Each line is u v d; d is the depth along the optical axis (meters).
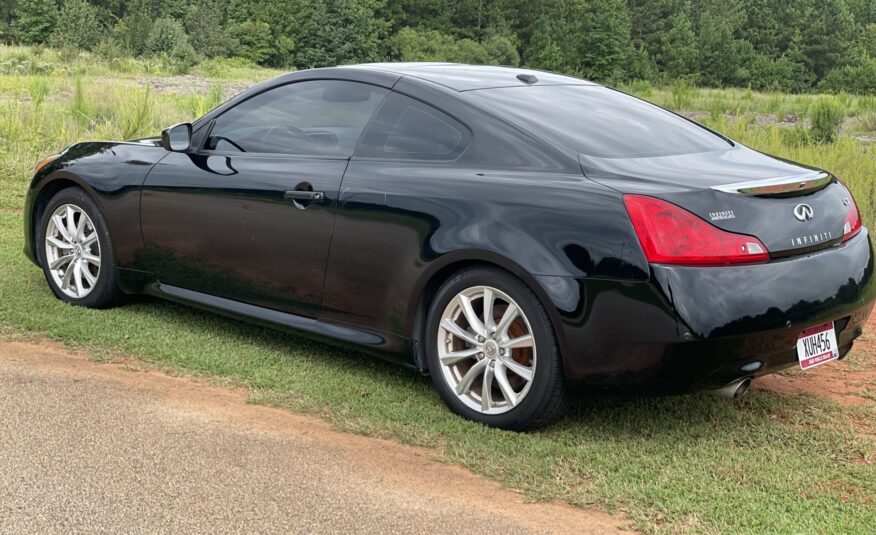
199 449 3.58
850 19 136.38
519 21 127.00
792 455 3.73
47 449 3.52
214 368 4.53
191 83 29.36
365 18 97.88
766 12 136.62
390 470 3.46
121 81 27.23
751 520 3.12
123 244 5.21
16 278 6.04
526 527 3.06
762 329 3.51
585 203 3.61
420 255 3.99
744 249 3.51
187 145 4.97
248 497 3.19
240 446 3.63
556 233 3.63
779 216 3.65
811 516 3.18
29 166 10.66
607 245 3.52
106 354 4.67
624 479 3.44
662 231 3.46
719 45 115.44
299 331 4.53
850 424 4.14
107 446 3.57
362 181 4.23
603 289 3.52
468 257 3.84
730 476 3.50
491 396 3.92
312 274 4.41
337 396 4.22
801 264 3.65
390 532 2.98
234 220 4.68
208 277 4.87
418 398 4.25
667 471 3.51
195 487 3.25
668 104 25.97
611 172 3.75
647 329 3.46
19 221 8.02
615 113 4.43
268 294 4.63
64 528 2.92
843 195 4.07
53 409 3.93
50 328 5.02
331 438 3.76
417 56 112.06
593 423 4.02
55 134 11.95
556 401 3.74
